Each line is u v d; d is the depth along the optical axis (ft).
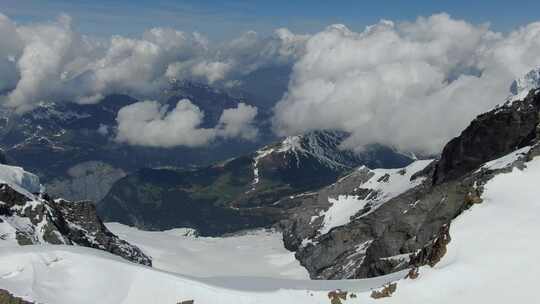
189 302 267.80
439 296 260.42
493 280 261.03
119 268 287.89
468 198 353.92
